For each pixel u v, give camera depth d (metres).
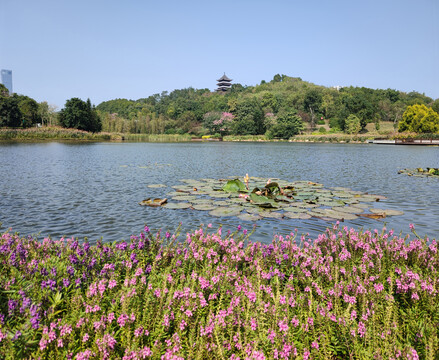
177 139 96.00
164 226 9.79
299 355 3.48
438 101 114.38
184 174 21.47
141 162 28.83
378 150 50.88
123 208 11.84
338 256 5.84
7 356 3.02
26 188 15.50
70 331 3.34
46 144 55.00
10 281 4.18
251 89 179.38
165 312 3.83
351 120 96.25
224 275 4.88
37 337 3.48
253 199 12.71
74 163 26.80
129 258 5.24
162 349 3.44
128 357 3.10
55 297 4.03
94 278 4.56
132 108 162.75
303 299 4.43
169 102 164.00
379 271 5.35
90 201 12.94
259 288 4.39
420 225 10.29
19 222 10.00
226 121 108.38
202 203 12.57
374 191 16.22
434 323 3.88
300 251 5.87
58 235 8.89
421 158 36.22
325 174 22.39
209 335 3.54
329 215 11.02
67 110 85.06
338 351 3.80
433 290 4.45
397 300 4.71
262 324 3.73
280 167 26.47
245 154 40.56
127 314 3.80
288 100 137.25
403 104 128.50
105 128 105.56
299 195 14.20
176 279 4.66
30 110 86.38
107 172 21.59
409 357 3.26
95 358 3.20
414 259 5.74
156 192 14.92
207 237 6.10
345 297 4.33
